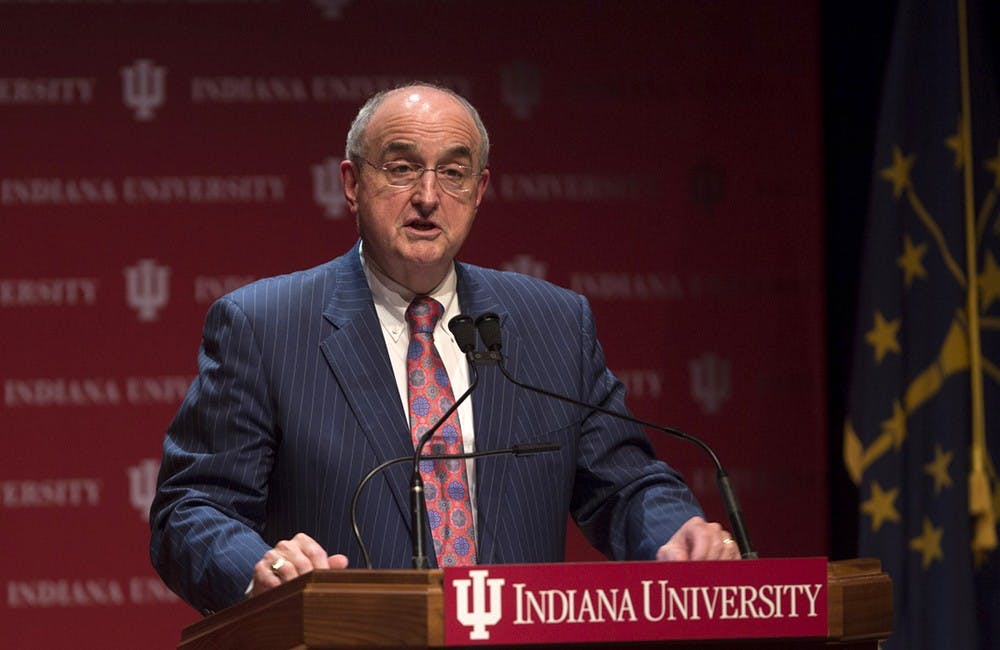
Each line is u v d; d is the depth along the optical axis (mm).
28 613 14602
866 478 13047
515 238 15133
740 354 15203
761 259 15219
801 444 15211
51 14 14758
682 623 5453
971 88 13367
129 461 14789
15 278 14680
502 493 7695
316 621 5320
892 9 14250
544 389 8102
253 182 14961
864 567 5984
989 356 13148
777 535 15148
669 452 15172
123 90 14820
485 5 15125
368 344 7918
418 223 7797
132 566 14758
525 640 5332
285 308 7984
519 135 15133
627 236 15203
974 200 13219
